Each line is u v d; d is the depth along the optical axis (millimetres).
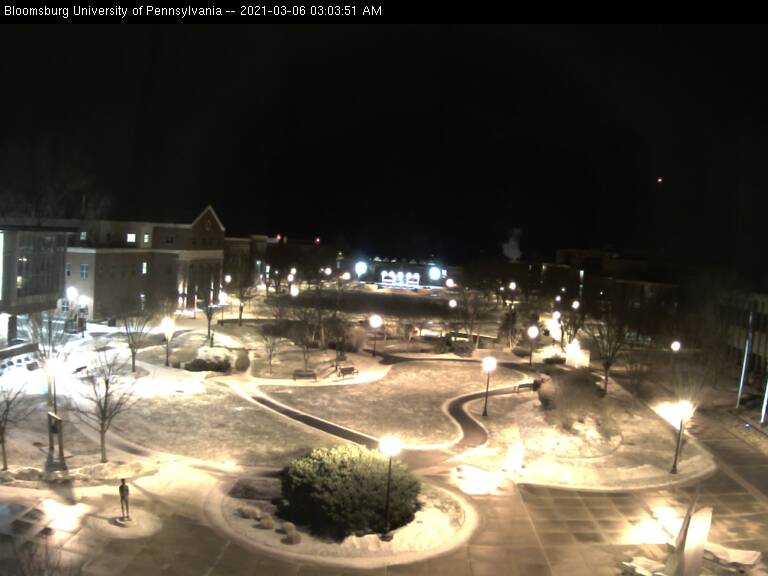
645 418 40625
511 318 71188
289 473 23391
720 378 53344
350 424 37094
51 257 44312
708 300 60250
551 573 20328
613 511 26000
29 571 16594
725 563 21109
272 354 53156
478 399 44500
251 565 19234
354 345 59031
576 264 109875
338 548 20703
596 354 59531
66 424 32125
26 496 21781
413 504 23875
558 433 35938
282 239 129750
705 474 31047
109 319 59469
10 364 40188
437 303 94812
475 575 19938
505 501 26438
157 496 23469
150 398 38688
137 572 17875
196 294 76312
